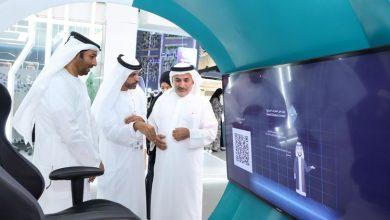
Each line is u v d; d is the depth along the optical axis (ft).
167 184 7.86
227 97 6.10
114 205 5.58
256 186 5.26
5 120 5.02
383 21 2.59
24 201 3.05
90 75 17.80
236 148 5.90
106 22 17.62
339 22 3.06
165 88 10.57
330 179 3.56
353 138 3.17
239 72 5.52
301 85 3.91
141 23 18.98
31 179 5.19
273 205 4.80
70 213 5.23
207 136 7.89
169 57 25.81
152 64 26.35
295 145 4.13
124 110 8.10
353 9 2.74
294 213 4.29
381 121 2.83
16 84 18.85
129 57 8.07
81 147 6.71
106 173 8.01
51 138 6.68
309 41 3.69
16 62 18.04
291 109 4.15
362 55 2.97
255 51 4.87
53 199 6.81
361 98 3.03
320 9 3.12
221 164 18.74
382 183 2.89
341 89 3.27
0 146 4.89
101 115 7.95
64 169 5.70
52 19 18.06
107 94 7.91
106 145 8.20
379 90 2.82
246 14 4.27
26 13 5.77
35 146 6.86
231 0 4.23
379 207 2.95
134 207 8.06
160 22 19.03
